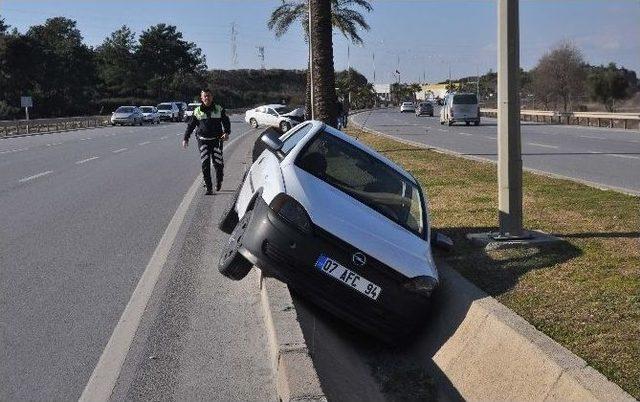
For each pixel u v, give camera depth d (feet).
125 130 148.77
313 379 13.87
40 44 249.75
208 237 30.42
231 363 16.42
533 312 17.72
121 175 54.80
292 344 15.46
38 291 21.81
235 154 77.00
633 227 27.50
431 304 19.76
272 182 20.35
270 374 15.83
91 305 20.52
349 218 19.29
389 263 18.40
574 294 19.03
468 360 17.07
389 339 18.60
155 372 15.80
